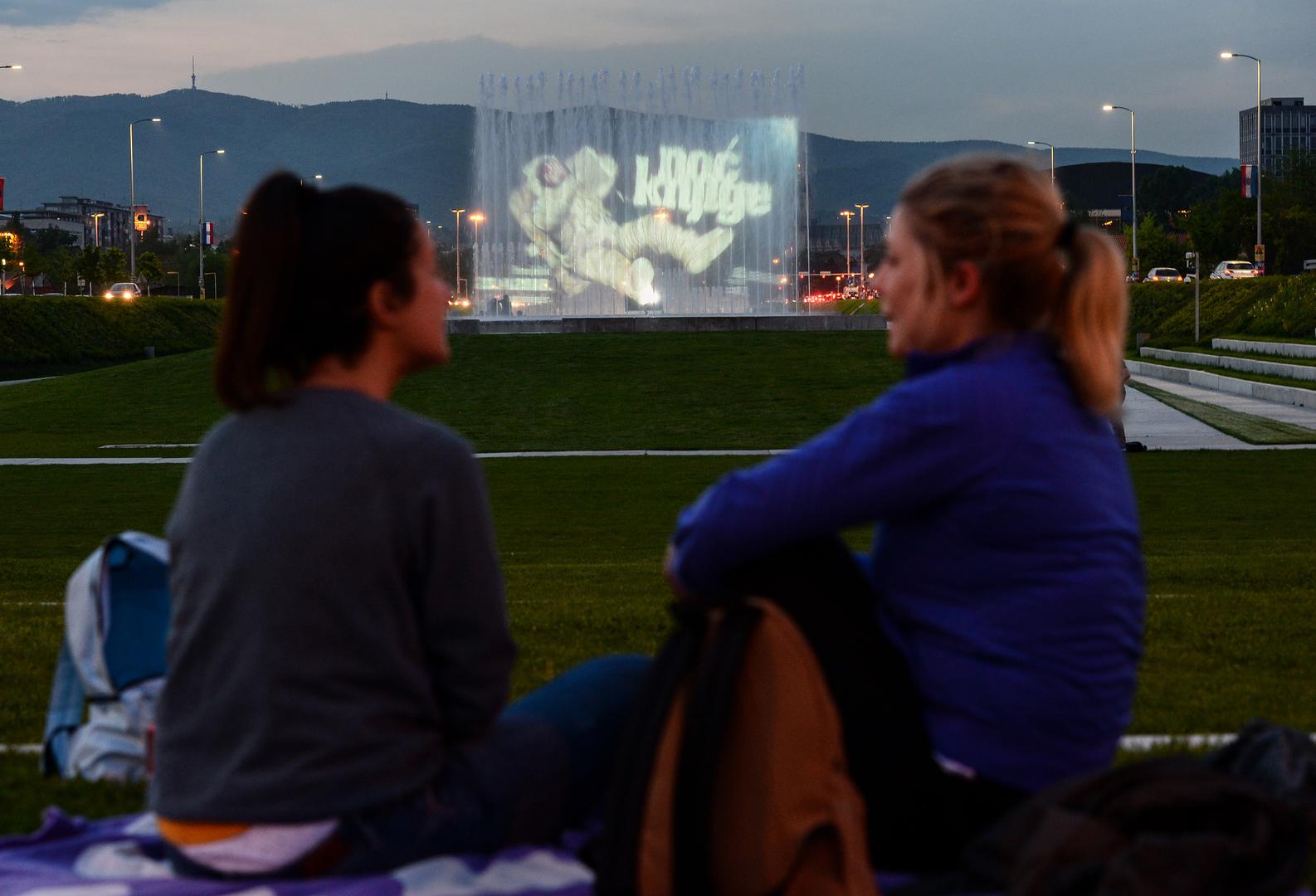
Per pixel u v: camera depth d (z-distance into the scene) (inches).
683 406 1338.6
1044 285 91.7
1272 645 259.4
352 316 94.1
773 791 81.6
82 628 137.8
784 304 2158.0
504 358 1553.9
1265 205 3339.1
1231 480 775.7
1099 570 86.9
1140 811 75.6
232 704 88.1
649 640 267.4
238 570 88.0
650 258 2151.8
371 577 88.7
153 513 729.0
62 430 1298.0
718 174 2142.0
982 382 87.2
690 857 82.6
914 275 93.3
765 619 84.0
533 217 2143.2
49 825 106.3
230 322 92.8
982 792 87.2
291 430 90.8
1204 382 1663.4
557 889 91.4
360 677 88.8
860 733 86.8
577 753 99.4
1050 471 86.4
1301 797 80.4
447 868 90.7
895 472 85.8
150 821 109.6
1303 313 2106.3
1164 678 225.9
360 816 89.3
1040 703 86.1
